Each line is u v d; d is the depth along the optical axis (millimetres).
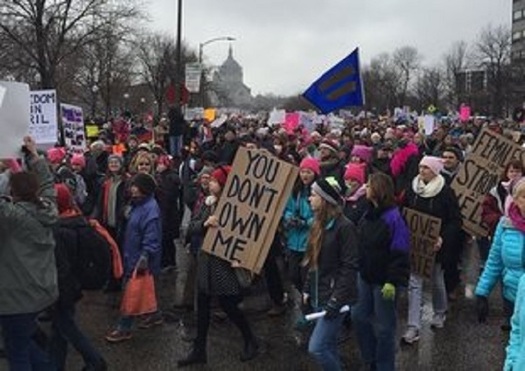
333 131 17938
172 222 11070
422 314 9070
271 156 7168
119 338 7891
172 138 18984
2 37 33500
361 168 8352
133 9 37625
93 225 6559
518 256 5984
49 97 10219
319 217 5938
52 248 5734
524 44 104625
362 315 6406
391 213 6234
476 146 9898
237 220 7094
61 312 6418
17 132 5781
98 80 53062
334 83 11180
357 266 5809
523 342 3768
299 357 7441
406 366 7234
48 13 33812
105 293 9969
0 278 5512
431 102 89875
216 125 25031
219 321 8664
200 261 7117
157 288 10258
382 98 95625
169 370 7059
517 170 8539
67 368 7121
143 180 7715
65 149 12547
